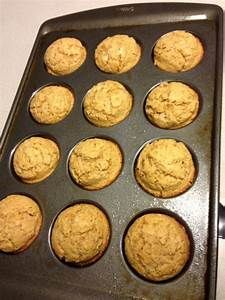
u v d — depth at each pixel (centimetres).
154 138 31
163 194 29
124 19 39
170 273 26
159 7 38
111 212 29
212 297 23
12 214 29
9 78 45
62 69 38
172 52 35
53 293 26
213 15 36
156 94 33
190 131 30
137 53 37
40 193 31
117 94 34
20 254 28
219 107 30
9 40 49
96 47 39
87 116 34
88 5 49
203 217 26
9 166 33
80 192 30
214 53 34
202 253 25
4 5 54
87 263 27
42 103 35
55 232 28
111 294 25
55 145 33
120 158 31
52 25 42
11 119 35
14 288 26
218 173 27
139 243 27
